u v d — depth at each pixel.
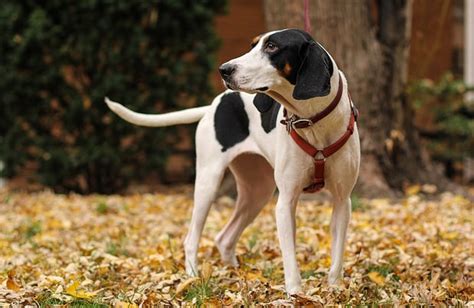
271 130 6.14
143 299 5.55
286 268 5.77
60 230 9.47
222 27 15.51
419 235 8.09
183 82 12.92
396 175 11.66
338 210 6.01
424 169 11.89
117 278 6.62
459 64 16.22
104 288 6.14
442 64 16.20
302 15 11.01
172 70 12.80
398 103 11.69
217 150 6.65
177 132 13.05
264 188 7.06
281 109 5.94
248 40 15.58
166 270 6.72
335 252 6.03
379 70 11.42
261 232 8.70
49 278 6.16
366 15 11.33
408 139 11.87
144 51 12.67
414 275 6.51
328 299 5.50
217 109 6.72
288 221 5.83
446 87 14.55
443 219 9.37
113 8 12.32
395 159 11.69
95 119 12.60
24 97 12.69
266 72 5.38
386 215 9.42
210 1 12.99
